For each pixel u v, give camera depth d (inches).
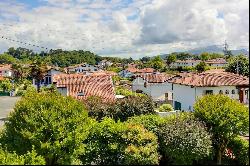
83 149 789.2
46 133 776.3
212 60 5748.0
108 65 7003.0
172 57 6269.7
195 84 1577.3
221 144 880.9
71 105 820.6
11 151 763.4
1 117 1883.6
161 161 832.3
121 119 1256.8
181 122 844.0
